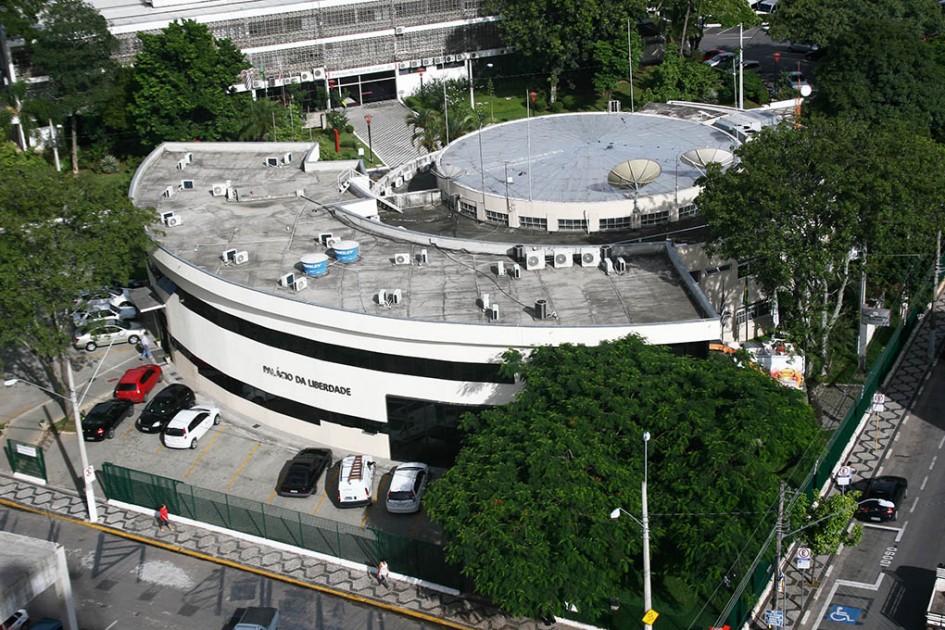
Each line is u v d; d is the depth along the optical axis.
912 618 59.62
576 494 54.91
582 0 137.25
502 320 70.62
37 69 130.00
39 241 73.81
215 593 64.25
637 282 75.06
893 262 87.31
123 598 64.00
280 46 143.25
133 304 93.75
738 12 148.00
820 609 60.75
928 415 79.12
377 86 151.25
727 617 56.25
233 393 82.31
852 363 85.88
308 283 77.06
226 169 102.69
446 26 149.00
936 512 68.38
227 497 70.25
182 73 123.31
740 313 88.06
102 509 72.56
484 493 56.25
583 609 59.22
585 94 148.75
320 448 76.75
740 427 57.50
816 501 66.38
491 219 90.81
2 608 52.66
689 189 87.62
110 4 147.00
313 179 98.50
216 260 81.69
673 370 62.44
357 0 144.00
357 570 65.69
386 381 72.75
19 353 92.56
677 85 142.12
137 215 79.75
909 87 116.69
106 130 132.25
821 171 72.50
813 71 124.12
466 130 123.56
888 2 139.12
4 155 113.31
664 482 57.28
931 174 75.69
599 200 87.50
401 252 81.69
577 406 59.88
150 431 80.44
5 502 73.81
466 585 62.72
